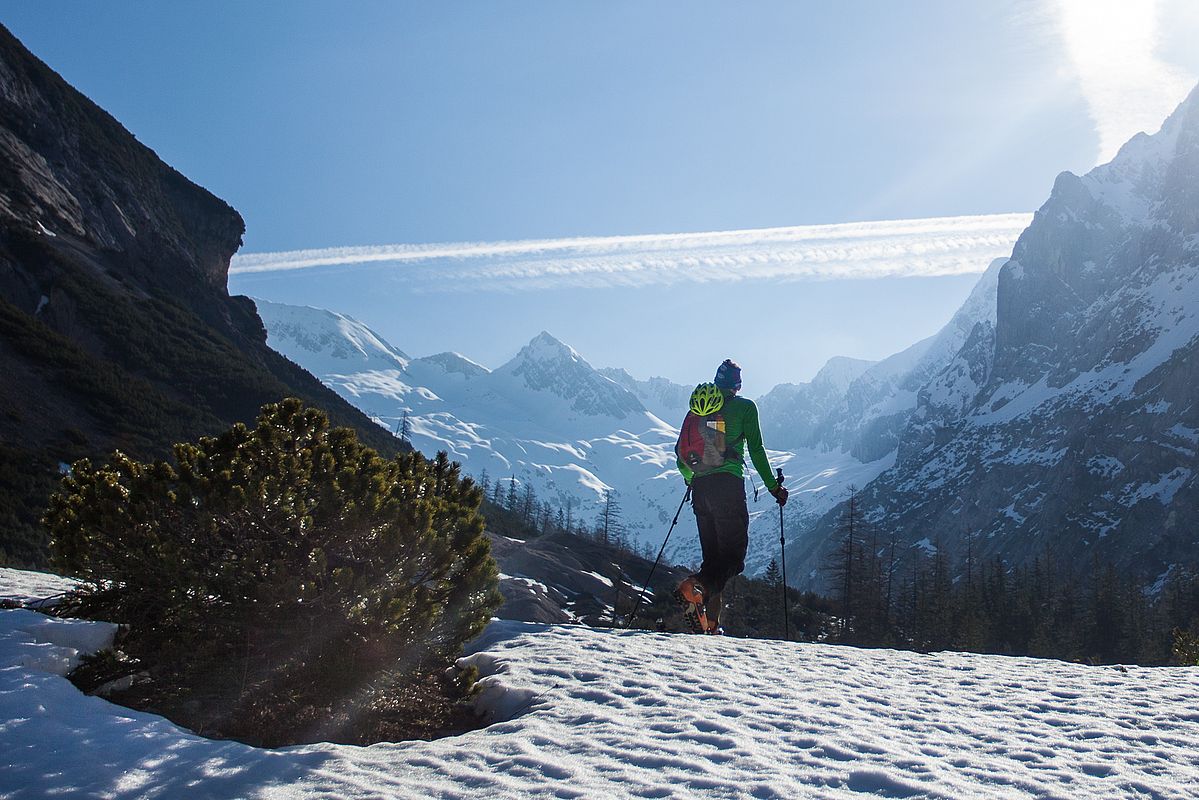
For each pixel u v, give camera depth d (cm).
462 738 490
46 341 6050
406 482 688
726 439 893
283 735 545
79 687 543
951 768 435
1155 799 399
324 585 586
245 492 586
